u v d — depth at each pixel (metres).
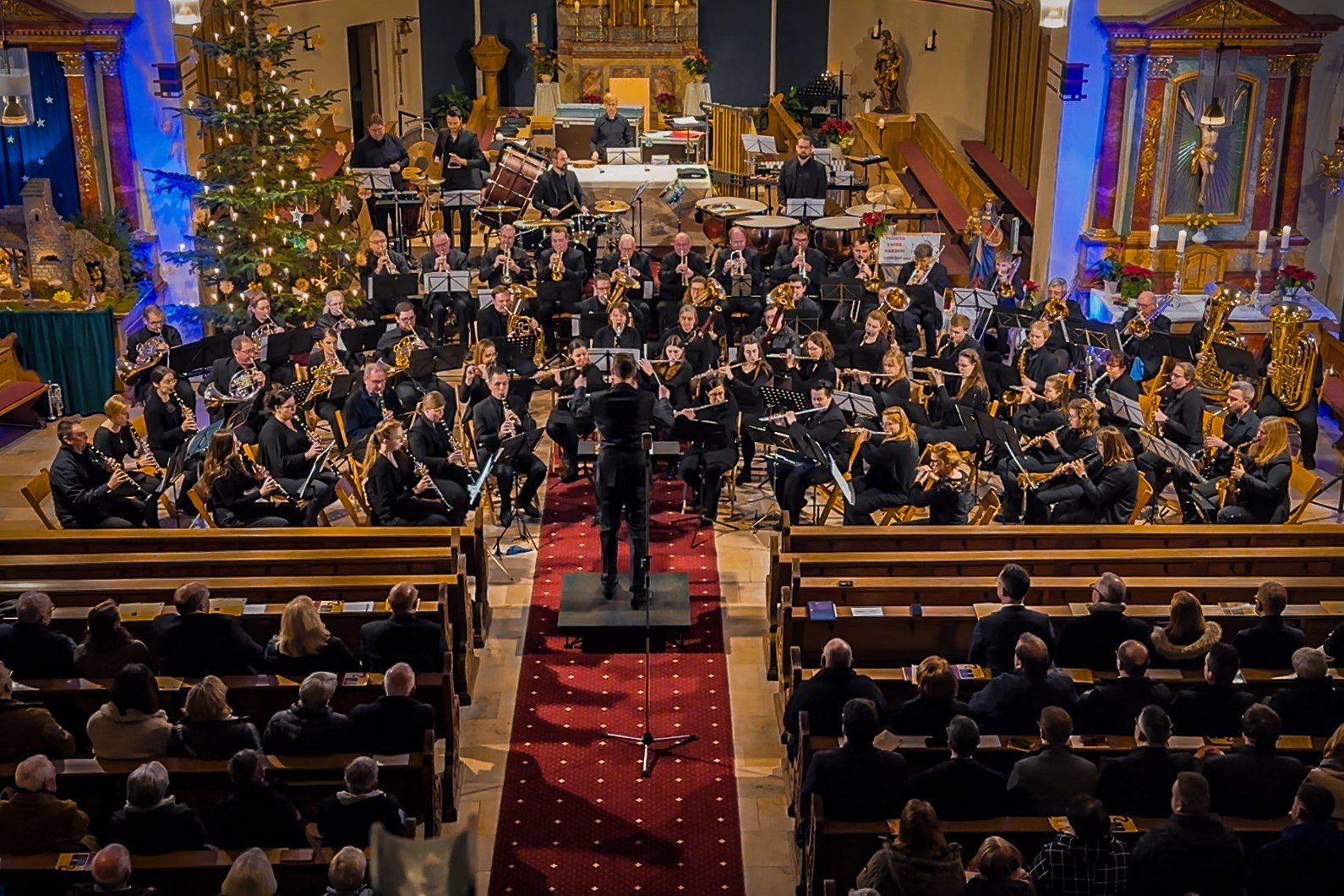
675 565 13.99
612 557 12.73
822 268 19.48
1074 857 7.48
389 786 9.00
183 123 20.34
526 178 21.06
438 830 9.41
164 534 11.97
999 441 13.58
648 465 12.39
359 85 30.22
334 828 8.12
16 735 8.93
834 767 8.47
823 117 28.23
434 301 18.59
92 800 8.84
